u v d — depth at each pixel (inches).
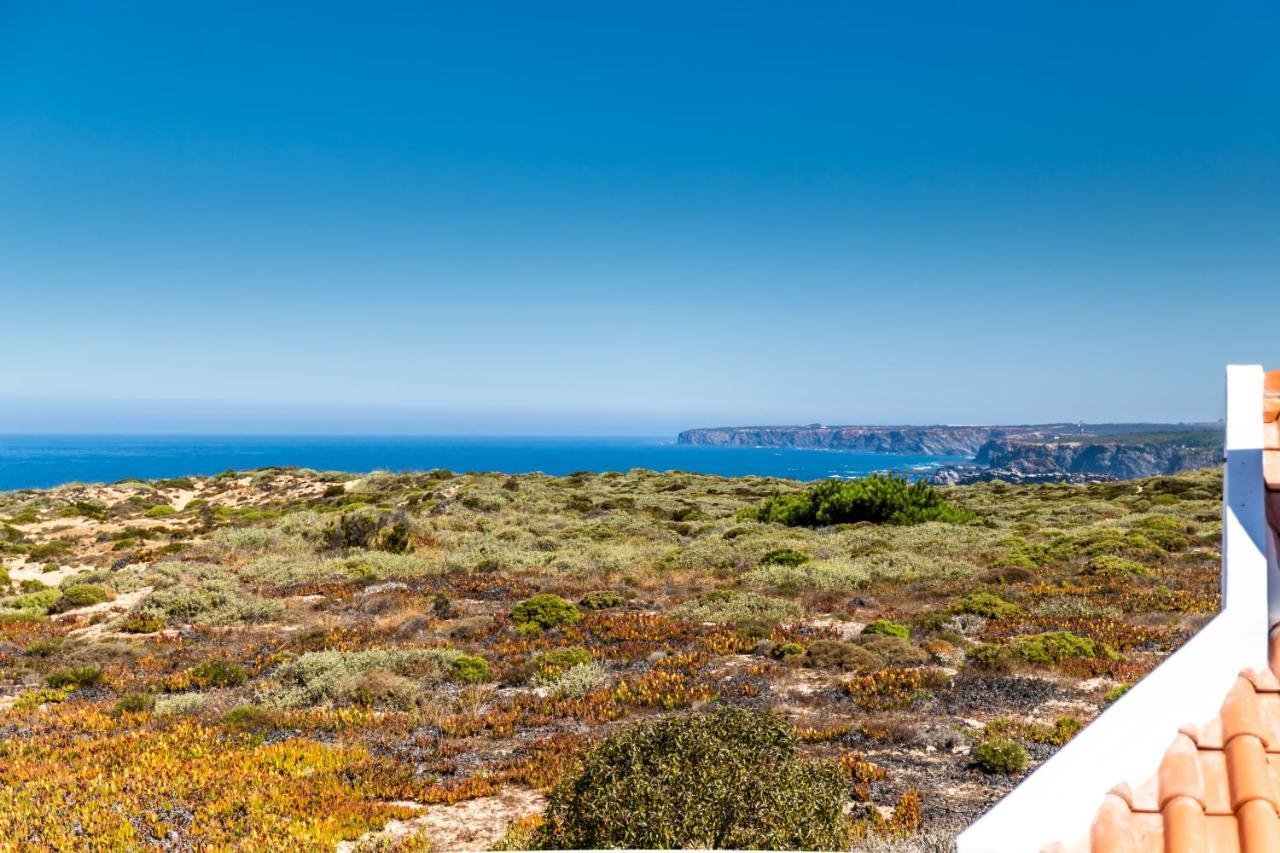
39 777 441.1
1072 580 946.1
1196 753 115.6
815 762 348.5
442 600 955.3
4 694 661.3
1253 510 133.3
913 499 1579.7
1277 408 146.9
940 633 729.6
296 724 550.9
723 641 737.0
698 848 267.4
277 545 1455.5
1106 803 112.2
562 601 885.2
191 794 410.6
